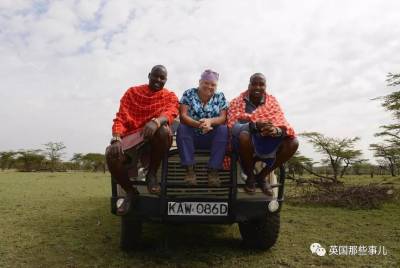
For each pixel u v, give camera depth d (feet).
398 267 12.83
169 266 12.91
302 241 16.35
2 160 199.31
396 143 56.03
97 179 66.59
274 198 13.53
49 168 191.83
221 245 15.66
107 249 14.96
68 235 17.34
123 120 13.12
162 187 12.47
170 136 12.55
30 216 22.35
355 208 26.32
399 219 21.98
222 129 12.84
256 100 13.94
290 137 12.74
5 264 13.00
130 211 12.91
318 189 34.71
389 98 50.34
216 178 12.77
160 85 13.41
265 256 14.10
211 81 13.60
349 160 79.36
